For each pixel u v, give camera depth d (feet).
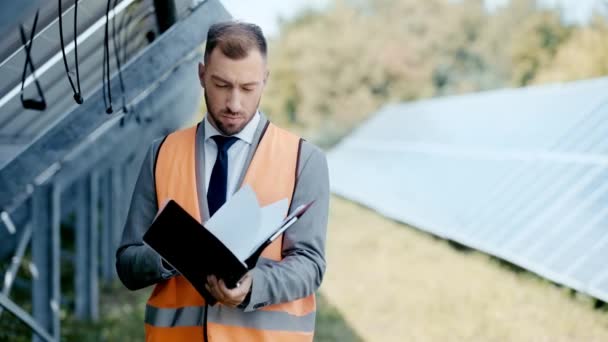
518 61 73.56
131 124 18.45
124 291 23.91
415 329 19.89
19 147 13.53
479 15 84.58
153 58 9.59
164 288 6.66
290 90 92.27
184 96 23.38
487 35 83.20
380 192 40.45
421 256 27.50
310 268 6.42
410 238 30.94
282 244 6.63
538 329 18.12
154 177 6.84
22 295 22.26
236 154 6.73
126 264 6.58
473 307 20.75
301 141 6.89
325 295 24.14
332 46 90.99
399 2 88.33
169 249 5.82
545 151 27.14
